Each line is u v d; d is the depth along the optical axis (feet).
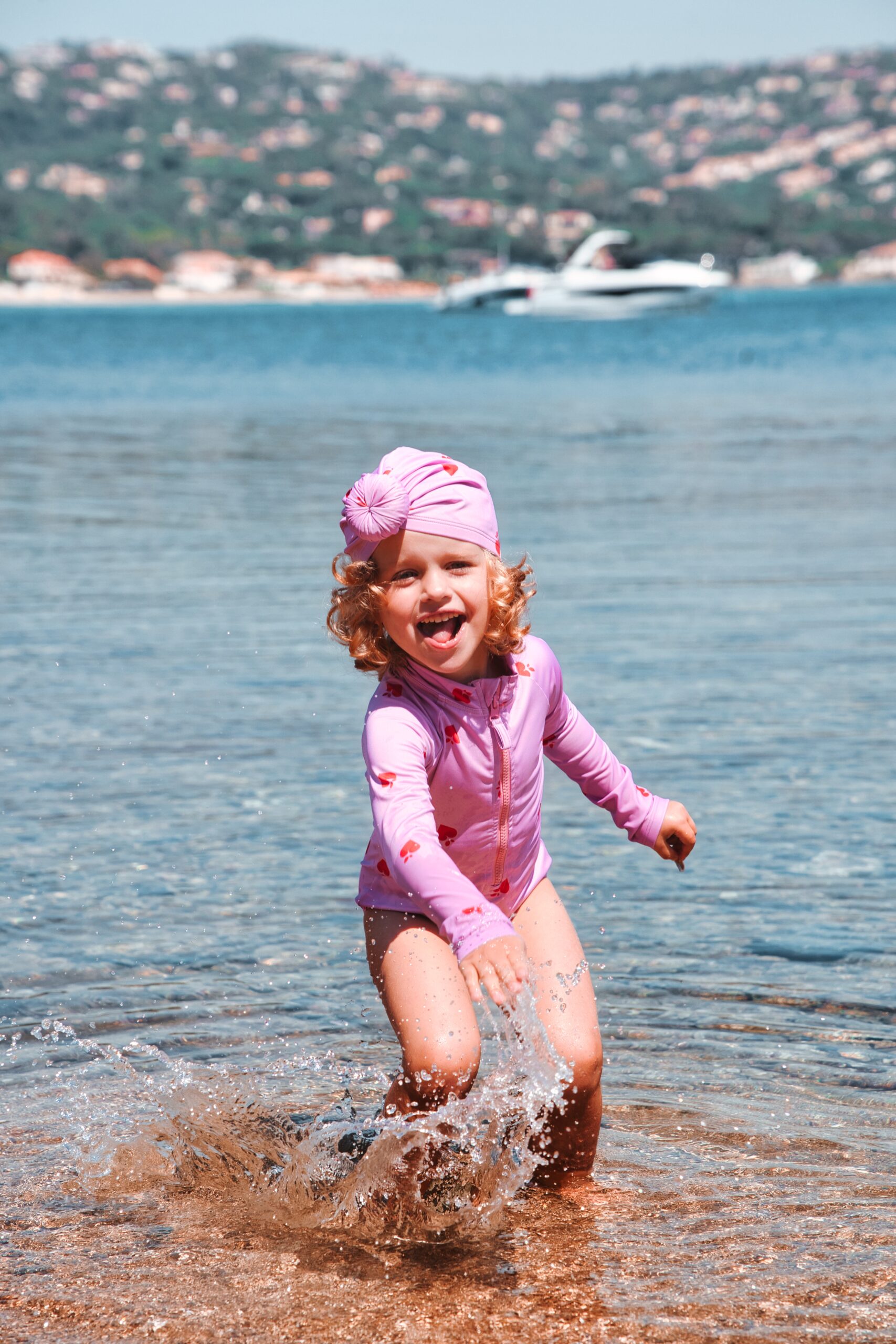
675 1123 9.94
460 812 9.59
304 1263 8.32
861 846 15.05
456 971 9.08
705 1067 10.68
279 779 17.39
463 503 9.45
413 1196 8.96
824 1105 10.14
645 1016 11.46
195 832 15.64
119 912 13.57
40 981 12.17
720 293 552.00
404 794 9.10
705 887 14.07
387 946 9.27
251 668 22.53
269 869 14.65
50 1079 10.63
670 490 42.34
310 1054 11.05
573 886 14.21
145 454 52.54
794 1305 7.76
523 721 9.65
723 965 12.34
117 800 16.63
